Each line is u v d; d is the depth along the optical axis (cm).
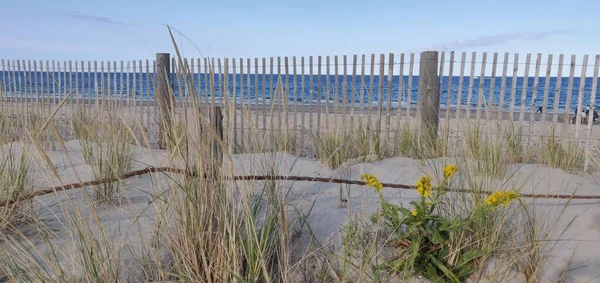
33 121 523
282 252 200
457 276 204
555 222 252
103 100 397
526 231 227
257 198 243
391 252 220
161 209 210
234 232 179
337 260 212
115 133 384
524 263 212
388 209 226
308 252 221
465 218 228
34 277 178
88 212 270
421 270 208
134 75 700
